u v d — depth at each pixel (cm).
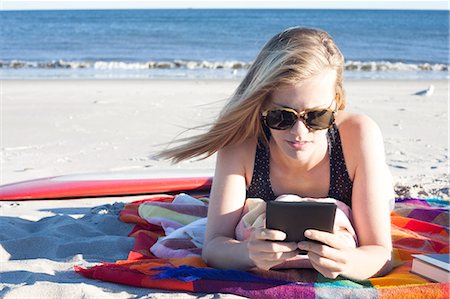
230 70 2036
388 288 249
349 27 4609
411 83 1527
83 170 570
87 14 6875
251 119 280
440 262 265
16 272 290
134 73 1895
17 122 860
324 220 235
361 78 1756
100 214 413
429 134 802
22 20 5391
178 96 1189
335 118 279
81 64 2166
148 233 360
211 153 302
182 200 414
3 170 575
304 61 247
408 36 3834
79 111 973
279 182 292
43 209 439
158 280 267
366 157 280
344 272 252
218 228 288
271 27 4484
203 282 262
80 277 285
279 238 237
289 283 259
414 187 484
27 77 1702
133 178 503
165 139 739
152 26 4538
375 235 274
